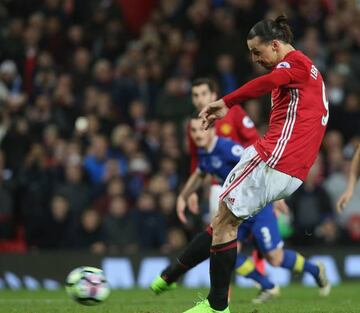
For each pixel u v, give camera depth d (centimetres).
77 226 5375
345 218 5866
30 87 6341
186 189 3512
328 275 5228
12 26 6512
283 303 3444
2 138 5744
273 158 2398
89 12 7094
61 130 6119
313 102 2427
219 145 3366
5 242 5331
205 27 6831
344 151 6272
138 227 5406
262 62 2488
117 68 6512
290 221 5584
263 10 6906
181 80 6372
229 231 2473
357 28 7188
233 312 2911
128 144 5928
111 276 4994
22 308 3153
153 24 6956
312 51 6762
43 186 5488
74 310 3034
